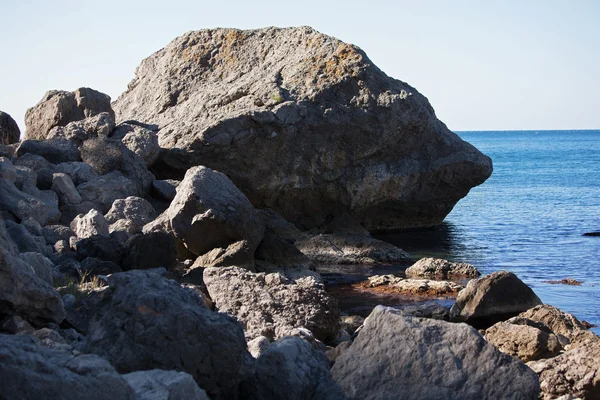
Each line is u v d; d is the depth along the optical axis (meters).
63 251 15.77
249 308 11.49
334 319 11.69
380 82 29.66
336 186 29.72
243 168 28.25
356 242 24.92
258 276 12.20
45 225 18.09
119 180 21.75
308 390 6.62
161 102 32.84
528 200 48.31
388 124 29.27
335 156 29.22
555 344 11.60
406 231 32.75
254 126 27.81
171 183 24.78
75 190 20.61
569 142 198.75
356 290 19.22
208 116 29.34
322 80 29.30
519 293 15.61
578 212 40.91
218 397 6.43
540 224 35.44
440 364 6.52
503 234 31.84
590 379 9.13
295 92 29.14
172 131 29.03
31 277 7.98
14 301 7.79
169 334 6.21
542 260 24.88
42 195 19.31
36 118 27.48
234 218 18.23
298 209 29.91
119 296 6.45
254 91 29.42
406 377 6.51
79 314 8.85
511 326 12.02
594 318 16.45
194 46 34.09
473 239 30.28
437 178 31.69
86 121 25.58
